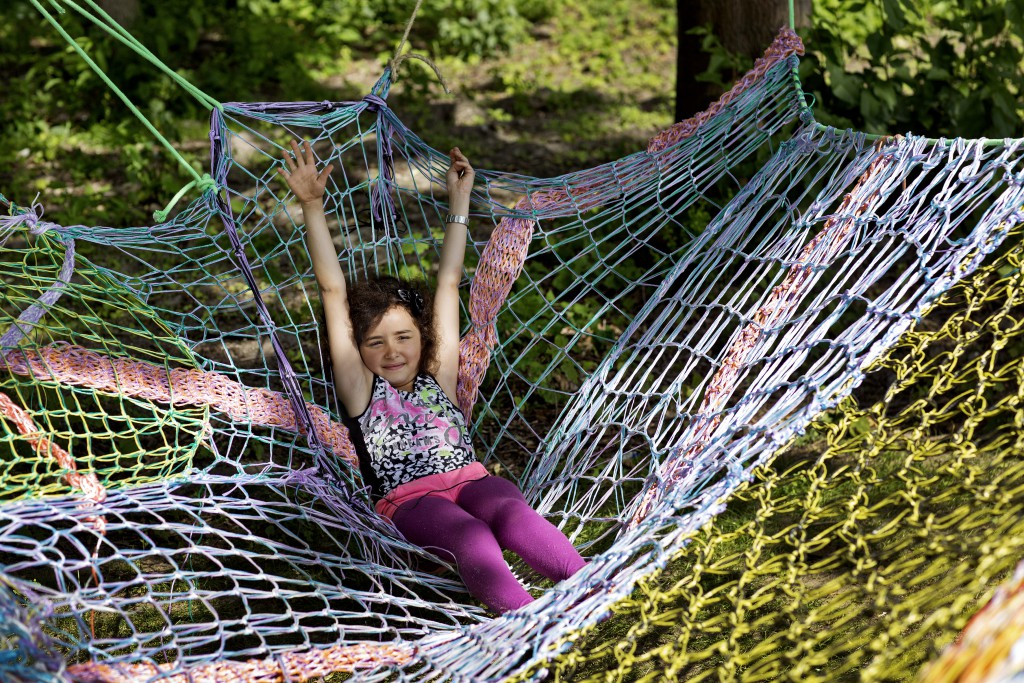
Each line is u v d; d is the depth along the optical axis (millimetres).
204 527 2566
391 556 2975
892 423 2549
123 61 8023
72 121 7793
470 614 2842
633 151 7438
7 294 3475
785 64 3891
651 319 4918
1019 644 1544
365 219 6191
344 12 10148
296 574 3324
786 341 2908
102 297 5004
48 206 6402
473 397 3623
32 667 1915
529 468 3584
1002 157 2869
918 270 2730
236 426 4152
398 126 3660
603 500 3268
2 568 2188
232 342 4867
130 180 6754
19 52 8805
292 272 5539
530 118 8250
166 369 3275
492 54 9742
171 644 2309
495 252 3691
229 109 3207
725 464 2594
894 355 4461
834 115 5293
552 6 11023
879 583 2105
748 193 3797
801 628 2088
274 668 2383
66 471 2742
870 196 3176
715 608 2955
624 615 2984
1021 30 5125
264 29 9336
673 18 10758
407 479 3172
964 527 2109
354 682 2455
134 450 3959
